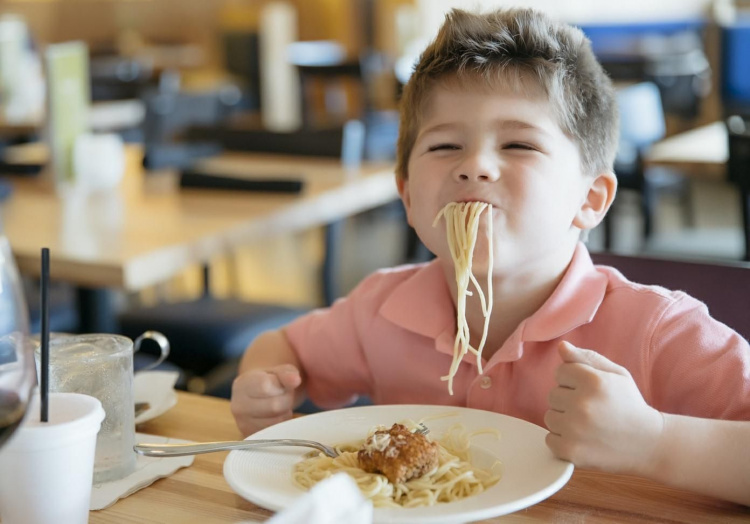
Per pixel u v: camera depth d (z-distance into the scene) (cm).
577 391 90
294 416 122
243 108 706
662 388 110
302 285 489
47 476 80
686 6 732
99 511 92
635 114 388
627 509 90
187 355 249
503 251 105
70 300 265
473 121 108
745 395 103
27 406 73
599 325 115
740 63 648
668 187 443
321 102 750
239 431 116
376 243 566
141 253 205
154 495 96
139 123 486
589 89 114
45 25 932
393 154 514
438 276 126
